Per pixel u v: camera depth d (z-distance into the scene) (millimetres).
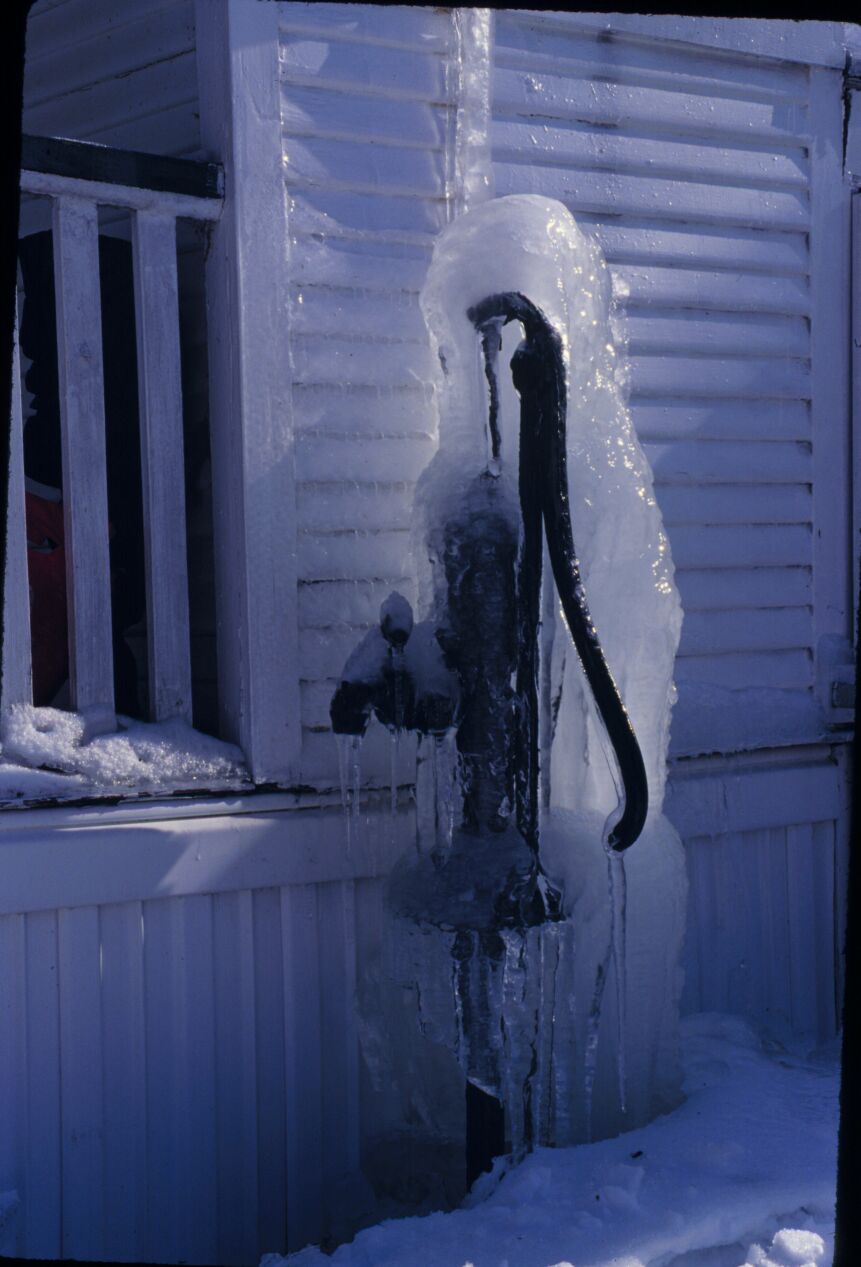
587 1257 2543
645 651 3506
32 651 3553
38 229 4609
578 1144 3260
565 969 3238
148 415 3494
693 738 4266
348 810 3539
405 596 3752
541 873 3117
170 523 3531
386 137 3734
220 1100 3449
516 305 3117
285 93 3598
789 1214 2809
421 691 3096
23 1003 3184
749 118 4422
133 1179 3320
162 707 3523
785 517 4527
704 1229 2668
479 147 3875
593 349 3465
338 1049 3621
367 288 3705
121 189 3387
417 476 3770
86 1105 3260
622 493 3482
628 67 4180
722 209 4375
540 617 3234
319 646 3619
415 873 3260
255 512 3533
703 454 4359
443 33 3814
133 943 3336
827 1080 3557
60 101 4301
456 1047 3105
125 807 3324
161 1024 3371
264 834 3486
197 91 3744
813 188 4566
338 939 3627
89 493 3385
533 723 3152
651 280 4250
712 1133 3107
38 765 3229
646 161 4227
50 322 3865
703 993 4305
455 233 3295
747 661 4461
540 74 4023
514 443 3414
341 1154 3615
